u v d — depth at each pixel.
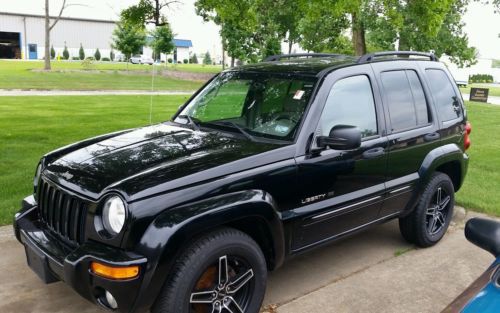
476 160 9.59
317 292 4.13
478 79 68.75
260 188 3.45
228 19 9.62
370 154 4.20
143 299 2.92
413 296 4.12
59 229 3.39
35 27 84.25
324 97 3.93
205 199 3.17
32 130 10.75
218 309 3.26
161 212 3.00
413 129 4.70
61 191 3.36
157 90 27.17
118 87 27.73
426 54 5.23
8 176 6.91
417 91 4.89
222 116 4.36
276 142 3.78
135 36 42.06
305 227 3.78
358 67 4.32
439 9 13.54
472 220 2.65
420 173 4.79
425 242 5.08
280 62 4.76
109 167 3.38
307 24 21.00
